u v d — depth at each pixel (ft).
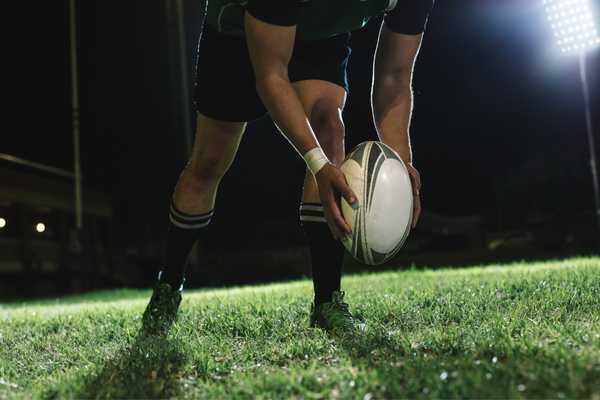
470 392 7.82
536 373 8.35
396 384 8.50
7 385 11.02
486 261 79.56
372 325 14.51
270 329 14.74
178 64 85.56
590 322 12.77
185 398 9.32
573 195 117.80
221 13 13.79
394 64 13.92
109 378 10.67
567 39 71.87
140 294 52.54
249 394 8.98
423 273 40.06
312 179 14.24
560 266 32.83
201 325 15.93
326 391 8.68
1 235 100.22
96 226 119.44
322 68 14.10
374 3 13.17
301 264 100.94
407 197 11.72
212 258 104.01
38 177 103.71
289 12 11.72
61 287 100.73
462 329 12.53
